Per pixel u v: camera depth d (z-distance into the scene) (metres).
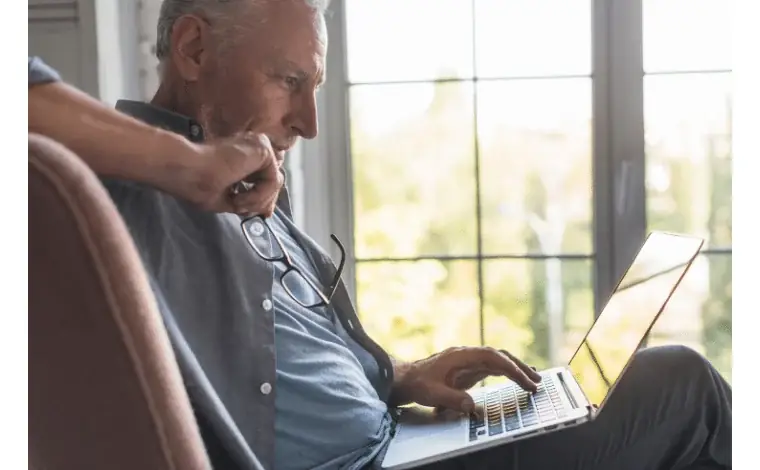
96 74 1.07
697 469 0.89
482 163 1.34
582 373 0.98
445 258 1.37
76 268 0.47
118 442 0.49
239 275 0.80
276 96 0.84
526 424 0.83
